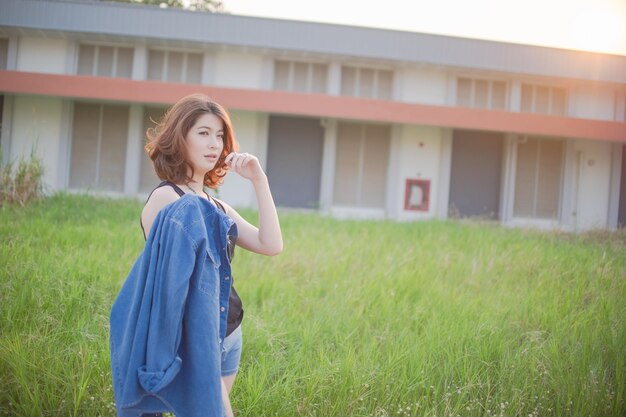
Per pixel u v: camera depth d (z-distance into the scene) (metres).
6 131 11.52
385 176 14.49
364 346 3.78
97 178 12.19
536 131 11.26
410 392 3.23
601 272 5.73
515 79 12.54
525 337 4.28
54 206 8.68
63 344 3.57
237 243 2.54
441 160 14.08
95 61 13.04
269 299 4.93
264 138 13.96
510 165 12.48
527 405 3.24
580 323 4.37
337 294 5.16
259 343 3.74
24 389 3.01
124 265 5.44
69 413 2.93
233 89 13.02
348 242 7.65
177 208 2.15
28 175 8.88
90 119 12.36
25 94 11.80
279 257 6.46
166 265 2.10
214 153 2.39
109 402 2.97
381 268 6.14
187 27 12.66
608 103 10.20
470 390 3.27
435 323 4.22
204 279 2.12
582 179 10.26
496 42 12.16
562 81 11.02
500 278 6.03
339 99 13.32
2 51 11.80
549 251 6.86
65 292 4.44
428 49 12.97
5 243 5.84
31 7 11.47
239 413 2.98
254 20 12.94
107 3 12.07
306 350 3.70
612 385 3.47
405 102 13.52
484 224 10.91
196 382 2.05
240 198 13.29
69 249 5.90
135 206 9.85
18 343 3.39
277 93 13.16
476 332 4.04
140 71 13.12
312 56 13.71
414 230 9.13
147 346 2.05
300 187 14.62
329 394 3.17
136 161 12.36
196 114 2.37
